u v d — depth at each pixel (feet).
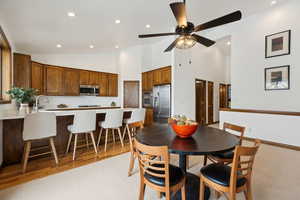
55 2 9.08
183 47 8.47
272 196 5.92
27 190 6.30
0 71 12.05
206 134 6.45
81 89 18.69
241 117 13.89
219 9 11.68
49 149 9.82
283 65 12.42
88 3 9.51
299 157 9.50
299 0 11.60
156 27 13.30
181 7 6.31
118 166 8.52
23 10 9.52
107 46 17.84
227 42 20.48
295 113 10.89
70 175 7.52
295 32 11.82
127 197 5.95
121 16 11.32
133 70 19.99
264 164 8.57
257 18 13.76
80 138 11.29
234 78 15.49
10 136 8.54
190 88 16.88
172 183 4.63
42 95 15.81
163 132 6.83
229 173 4.91
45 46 15.66
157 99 17.21
